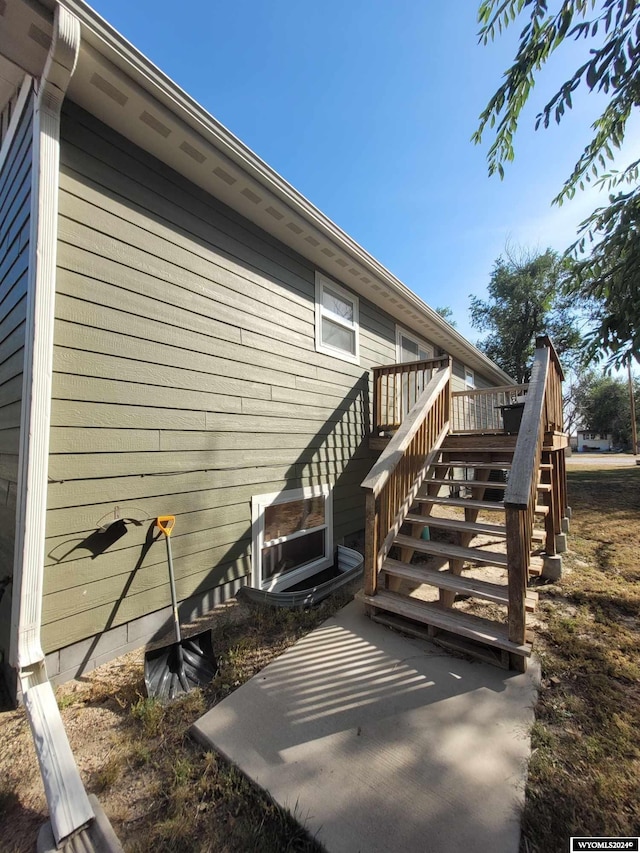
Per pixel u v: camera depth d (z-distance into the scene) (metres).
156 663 2.26
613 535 4.93
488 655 2.36
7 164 3.15
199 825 1.41
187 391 3.15
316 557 4.66
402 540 3.17
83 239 2.53
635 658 2.34
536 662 2.32
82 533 2.45
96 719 2.02
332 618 2.97
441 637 2.59
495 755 1.65
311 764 1.63
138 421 2.79
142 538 2.79
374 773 1.58
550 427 3.74
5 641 2.48
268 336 4.00
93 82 2.39
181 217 3.18
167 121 2.68
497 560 2.63
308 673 2.28
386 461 3.14
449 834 1.31
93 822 1.38
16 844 1.39
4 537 2.74
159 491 2.91
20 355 2.46
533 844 1.28
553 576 3.57
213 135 2.85
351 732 1.81
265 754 1.70
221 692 2.20
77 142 2.54
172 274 3.08
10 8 1.95
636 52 1.90
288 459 4.21
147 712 2.01
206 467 3.29
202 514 3.24
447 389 4.68
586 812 1.38
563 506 5.07
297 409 4.37
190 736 1.87
